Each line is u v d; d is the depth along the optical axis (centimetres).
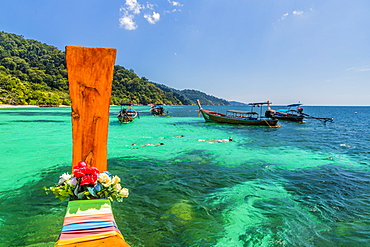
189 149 1371
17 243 441
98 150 306
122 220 529
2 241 446
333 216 562
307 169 967
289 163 1065
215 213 568
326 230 500
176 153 1254
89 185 268
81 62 292
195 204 618
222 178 836
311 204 628
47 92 10531
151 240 457
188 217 546
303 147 1507
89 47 293
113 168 953
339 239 466
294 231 494
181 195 676
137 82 17712
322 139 1886
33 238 458
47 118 3875
